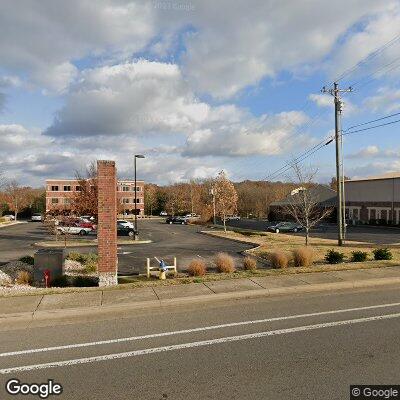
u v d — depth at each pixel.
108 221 12.75
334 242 29.03
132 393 5.07
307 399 4.80
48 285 12.70
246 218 80.31
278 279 12.17
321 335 7.22
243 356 6.25
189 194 89.50
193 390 5.11
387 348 6.50
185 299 9.90
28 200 90.62
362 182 57.31
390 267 14.09
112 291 10.80
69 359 6.25
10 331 7.79
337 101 26.45
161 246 28.12
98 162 12.76
